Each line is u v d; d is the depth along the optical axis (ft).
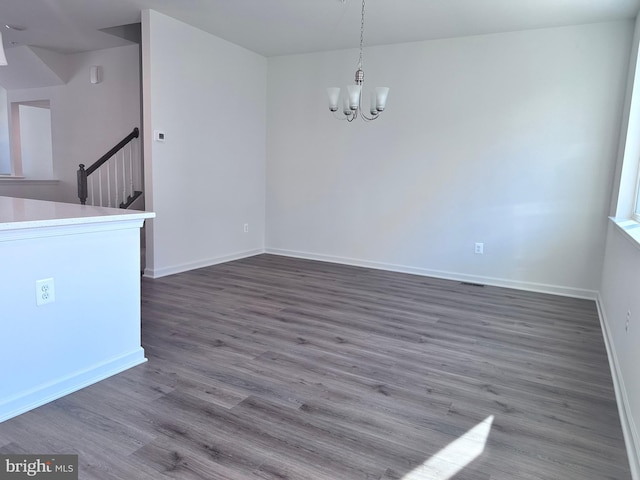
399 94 16.61
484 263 15.83
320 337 10.16
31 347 6.74
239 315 11.53
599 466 5.76
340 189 18.24
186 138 15.72
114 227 7.83
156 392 7.41
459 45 15.43
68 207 8.55
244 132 18.52
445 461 5.81
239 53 17.76
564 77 14.08
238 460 5.70
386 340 10.09
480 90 15.26
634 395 6.28
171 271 15.74
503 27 14.25
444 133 15.99
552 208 14.64
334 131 18.08
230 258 18.48
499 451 6.05
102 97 19.81
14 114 23.95
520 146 14.88
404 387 7.85
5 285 6.34
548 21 13.56
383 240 17.56
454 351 9.57
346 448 6.03
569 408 7.26
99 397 7.20
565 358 9.33
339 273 16.76
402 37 15.69
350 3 12.75
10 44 18.86
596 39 13.58
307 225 19.20
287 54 18.63
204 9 13.69
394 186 17.11
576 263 14.46
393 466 5.68
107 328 7.92
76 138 20.86
